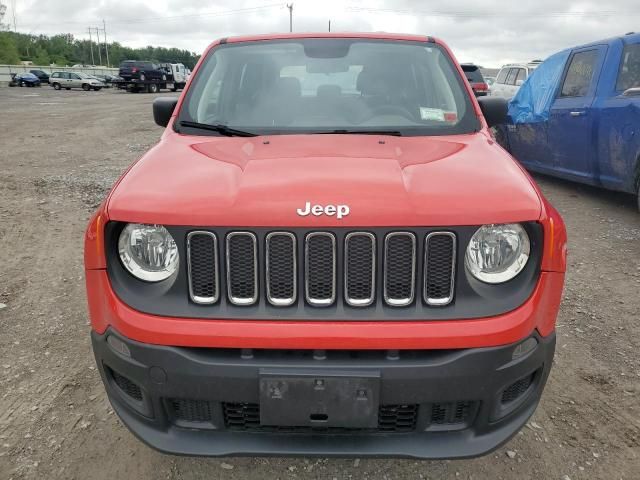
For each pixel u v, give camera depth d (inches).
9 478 97.5
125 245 81.9
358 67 131.7
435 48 139.4
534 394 87.1
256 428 84.4
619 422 112.4
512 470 99.7
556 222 84.2
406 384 77.4
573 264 195.8
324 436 83.3
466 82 130.5
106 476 98.7
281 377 77.3
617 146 243.8
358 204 77.5
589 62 272.1
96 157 416.2
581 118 265.4
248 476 98.9
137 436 85.6
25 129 590.9
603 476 98.1
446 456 81.6
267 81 130.0
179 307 79.2
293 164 90.4
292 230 76.8
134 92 1622.8
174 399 81.9
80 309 162.9
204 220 77.4
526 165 328.2
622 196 291.9
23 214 261.9
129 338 80.2
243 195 79.9
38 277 186.7
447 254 78.1
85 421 112.9
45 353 138.5
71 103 1053.2
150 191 83.9
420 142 108.1
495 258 79.4
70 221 250.8
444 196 79.8
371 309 78.2
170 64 1728.6
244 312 78.4
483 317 78.2
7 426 111.0
